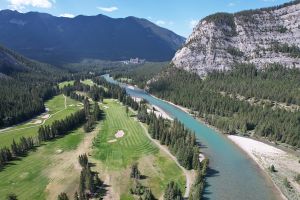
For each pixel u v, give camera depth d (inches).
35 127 6801.2
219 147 6082.7
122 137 6210.6
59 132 6264.8
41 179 4389.8
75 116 6889.8
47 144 5723.4
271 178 4768.7
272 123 6830.7
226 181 4638.3
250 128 7204.7
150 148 5679.1
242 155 5698.8
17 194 3986.2
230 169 5068.9
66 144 5757.9
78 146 5698.8
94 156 5255.9
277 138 6486.2
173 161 5152.6
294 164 5334.6
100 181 4350.4
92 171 4685.0
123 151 5521.7
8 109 7180.1
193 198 3885.3
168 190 3868.1
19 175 4478.3
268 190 4416.8
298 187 4525.1
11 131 6520.7
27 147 5408.5
